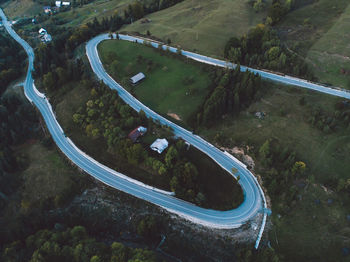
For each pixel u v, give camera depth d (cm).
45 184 9169
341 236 7000
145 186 8719
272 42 11194
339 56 10869
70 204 8781
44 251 7044
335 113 8838
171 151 8406
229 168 8719
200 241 7575
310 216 7400
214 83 10612
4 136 10644
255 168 8525
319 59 10988
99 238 8200
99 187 8944
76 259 6925
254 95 9931
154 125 9800
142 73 11712
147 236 7844
